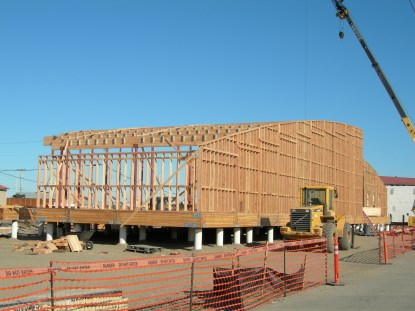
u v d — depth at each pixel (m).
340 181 44.09
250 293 11.85
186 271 17.69
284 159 34.53
